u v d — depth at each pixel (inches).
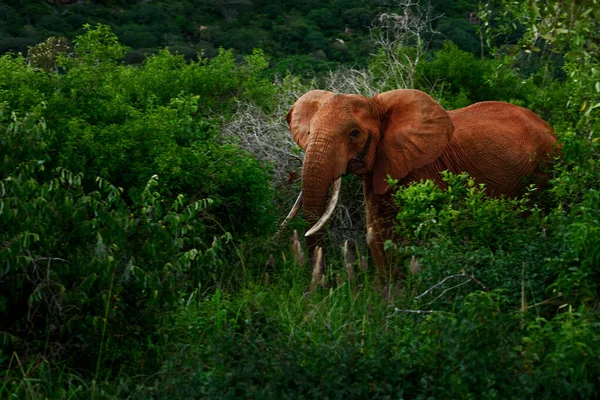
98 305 273.0
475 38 1358.3
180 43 2358.5
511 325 240.8
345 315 310.8
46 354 268.4
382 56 595.8
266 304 319.0
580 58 296.7
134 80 486.9
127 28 2470.5
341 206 460.1
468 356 223.6
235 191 422.6
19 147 284.4
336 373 227.9
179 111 454.6
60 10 2711.6
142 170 398.0
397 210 409.1
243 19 2507.4
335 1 2193.7
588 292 272.1
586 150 350.9
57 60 477.1
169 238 281.9
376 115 414.9
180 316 291.6
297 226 417.7
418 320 280.5
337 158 398.3
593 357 224.4
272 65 1571.1
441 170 418.0
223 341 245.6
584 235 275.3
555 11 287.6
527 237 319.9
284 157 486.0
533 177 430.3
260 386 228.2
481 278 295.0
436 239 319.9
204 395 224.4
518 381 223.8
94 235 278.4
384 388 223.0
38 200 266.2
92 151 392.8
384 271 393.4
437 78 577.6
